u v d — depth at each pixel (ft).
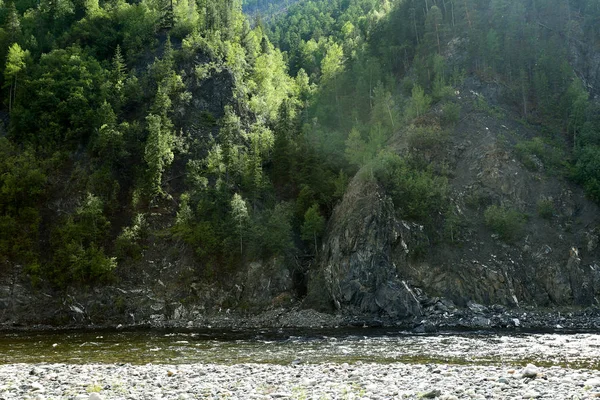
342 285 234.17
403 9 444.55
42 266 251.60
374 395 65.05
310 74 526.57
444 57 383.86
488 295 228.43
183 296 249.34
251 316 239.91
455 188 282.36
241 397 66.49
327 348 137.49
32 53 358.84
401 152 291.99
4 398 68.69
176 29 398.83
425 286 231.91
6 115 322.55
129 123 322.34
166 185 299.17
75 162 294.66
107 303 243.19
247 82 391.65
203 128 336.90
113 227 274.36
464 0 404.77
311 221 268.62
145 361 119.85
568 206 271.69
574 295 232.73
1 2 402.52
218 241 264.11
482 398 61.72
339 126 372.58
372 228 241.55
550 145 313.73
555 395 62.08
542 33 387.75
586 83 361.30
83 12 414.00
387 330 187.62
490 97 347.97
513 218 255.29
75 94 312.29
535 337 150.61
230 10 465.06
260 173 298.76
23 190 269.85
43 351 141.90
